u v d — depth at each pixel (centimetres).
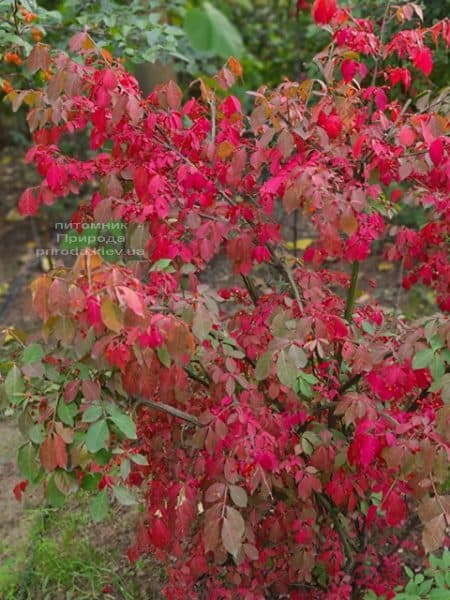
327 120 203
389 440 184
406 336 201
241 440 191
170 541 225
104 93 189
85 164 215
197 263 213
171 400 219
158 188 197
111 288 153
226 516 186
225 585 260
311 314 203
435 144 185
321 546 254
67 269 175
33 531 323
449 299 246
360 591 265
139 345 171
